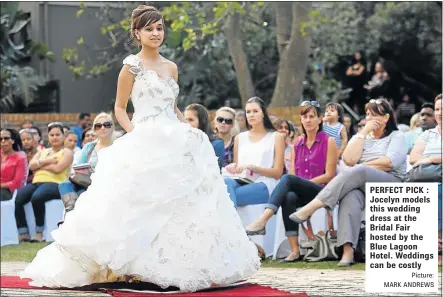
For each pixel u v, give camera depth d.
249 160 12.51
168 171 8.37
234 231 8.57
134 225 8.22
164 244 8.20
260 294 8.07
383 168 11.39
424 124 14.64
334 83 30.22
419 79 31.39
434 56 30.80
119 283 8.68
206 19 27.36
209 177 8.55
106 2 29.56
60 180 16.31
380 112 11.60
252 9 26.06
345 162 11.77
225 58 30.45
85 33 30.64
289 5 24.38
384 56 31.09
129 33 9.55
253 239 12.20
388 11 30.50
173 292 8.11
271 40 30.81
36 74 29.50
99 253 8.18
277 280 9.73
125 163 8.42
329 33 29.97
